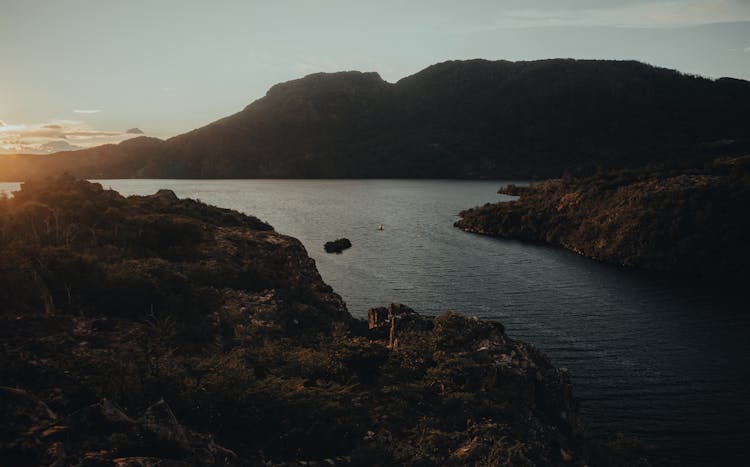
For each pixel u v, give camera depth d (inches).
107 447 542.6
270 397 804.0
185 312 1249.4
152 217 2050.9
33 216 1697.8
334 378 1089.4
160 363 815.1
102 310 1129.4
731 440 1497.3
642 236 4138.8
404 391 1077.8
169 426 588.1
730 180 4480.8
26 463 495.2
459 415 1031.0
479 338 1390.3
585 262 4133.9
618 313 2746.1
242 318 1374.3
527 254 4434.1
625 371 1974.7
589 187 5467.5
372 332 1624.0
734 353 2171.5
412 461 813.9
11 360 745.6
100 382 740.0
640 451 1369.3
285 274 1895.9
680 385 1855.3
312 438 773.9
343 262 3998.5
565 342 2292.1
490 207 6279.5
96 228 1790.1
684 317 2684.5
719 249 3814.0
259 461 675.4
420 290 3166.8
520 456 898.7
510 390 1156.5
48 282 1128.2
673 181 4827.8
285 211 7677.2
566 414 1216.2
